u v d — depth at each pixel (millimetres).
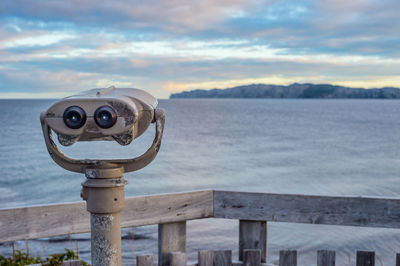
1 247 7672
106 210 1580
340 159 28500
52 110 1473
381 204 2488
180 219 2641
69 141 1511
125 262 7125
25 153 31094
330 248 8750
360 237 9461
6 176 20734
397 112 141375
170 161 27016
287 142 41594
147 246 8219
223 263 2602
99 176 1568
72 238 8547
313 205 2570
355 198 2520
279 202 2609
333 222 2559
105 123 1445
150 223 2568
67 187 17938
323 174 21844
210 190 2709
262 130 58688
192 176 21219
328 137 47594
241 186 18547
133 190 17453
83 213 2475
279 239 9422
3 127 60062
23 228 2332
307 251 8602
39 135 47906
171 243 2674
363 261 2426
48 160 27078
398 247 8727
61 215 2420
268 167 24578
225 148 35625
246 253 2568
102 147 35688
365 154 31625
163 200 2592
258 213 2635
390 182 19234
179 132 54875
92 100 1446
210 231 9758
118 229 1631
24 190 17359
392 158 29047
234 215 2676
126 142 1518
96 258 1615
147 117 1646
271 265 2602
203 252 2572
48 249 7750
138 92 1764
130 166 1657
